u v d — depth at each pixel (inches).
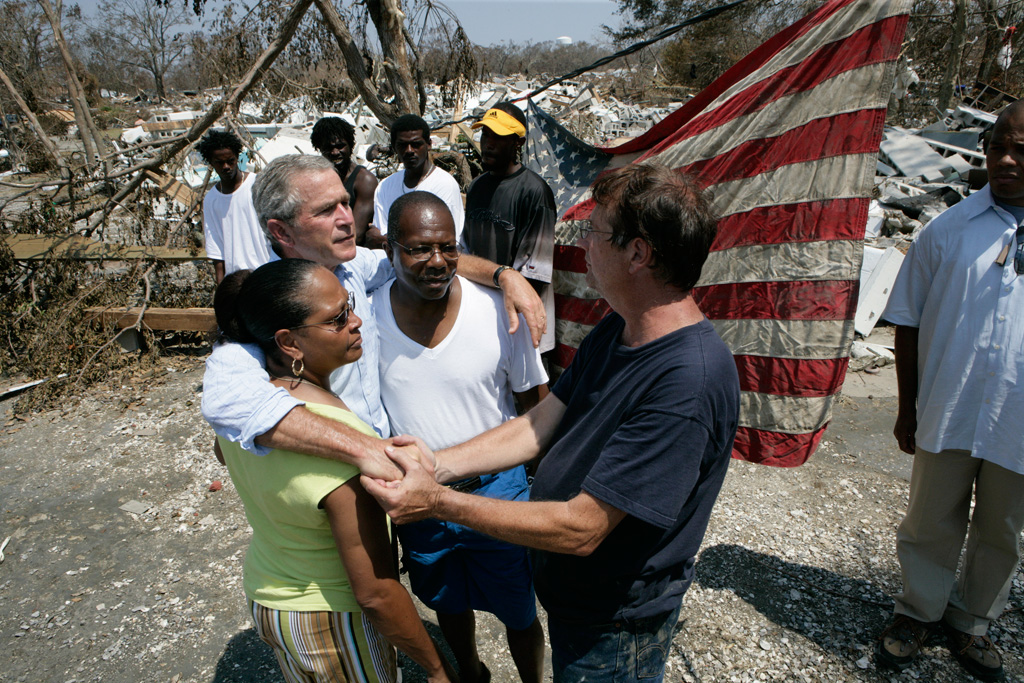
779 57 112.1
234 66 315.0
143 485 152.1
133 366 212.7
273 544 60.4
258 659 103.4
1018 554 91.6
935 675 95.9
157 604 115.7
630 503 51.3
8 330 220.7
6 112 625.3
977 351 85.7
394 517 54.2
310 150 545.0
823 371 108.7
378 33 260.8
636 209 50.8
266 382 55.6
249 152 291.9
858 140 103.0
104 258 235.1
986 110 681.0
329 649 60.9
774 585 113.8
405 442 61.9
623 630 59.6
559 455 61.2
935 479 92.4
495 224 126.0
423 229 67.1
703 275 117.5
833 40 104.7
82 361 210.1
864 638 102.3
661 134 165.0
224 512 141.6
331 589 59.8
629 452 51.8
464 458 67.1
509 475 80.3
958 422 88.3
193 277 269.0
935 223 90.6
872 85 101.6
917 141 444.5
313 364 58.0
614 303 56.6
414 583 83.2
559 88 989.2
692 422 50.7
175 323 219.0
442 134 547.5
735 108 115.6
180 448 168.4
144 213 261.4
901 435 100.9
